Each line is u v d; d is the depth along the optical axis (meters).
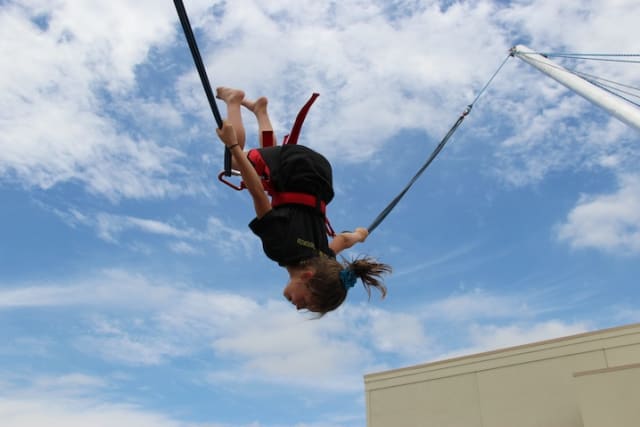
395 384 13.73
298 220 3.96
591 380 10.38
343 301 4.03
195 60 3.38
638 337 11.52
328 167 4.27
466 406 12.75
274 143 4.38
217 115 3.63
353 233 4.64
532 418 11.98
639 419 9.80
